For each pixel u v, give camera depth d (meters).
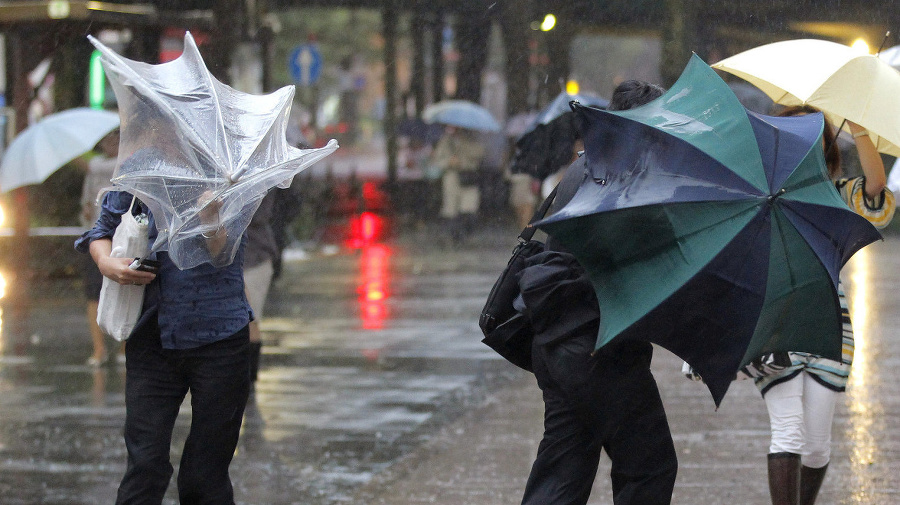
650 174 7.78
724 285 7.56
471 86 69.75
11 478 14.17
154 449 9.59
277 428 16.55
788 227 7.68
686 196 7.58
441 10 67.25
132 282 9.38
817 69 9.74
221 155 9.02
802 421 10.26
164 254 9.60
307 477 13.98
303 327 25.83
